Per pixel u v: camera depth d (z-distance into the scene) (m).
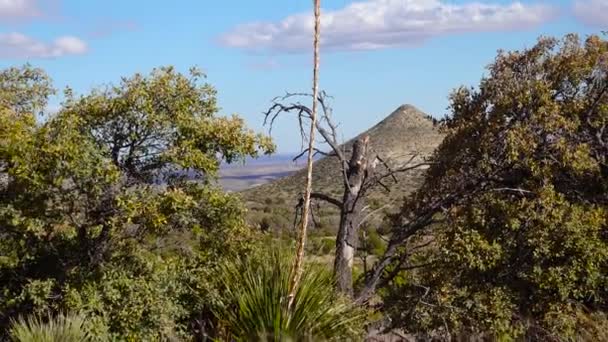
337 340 8.10
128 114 11.76
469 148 15.34
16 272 12.12
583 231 13.39
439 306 13.76
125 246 12.30
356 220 14.43
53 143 11.12
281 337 7.71
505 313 13.53
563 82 14.80
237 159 12.50
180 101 12.19
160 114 11.92
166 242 12.54
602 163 14.32
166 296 11.95
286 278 8.03
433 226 15.69
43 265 12.18
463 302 13.87
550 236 13.46
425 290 14.23
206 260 12.14
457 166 15.40
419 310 13.88
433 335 14.25
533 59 15.18
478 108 15.63
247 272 8.42
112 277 11.77
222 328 9.21
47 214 11.66
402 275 15.16
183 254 12.44
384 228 16.52
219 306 9.80
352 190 14.75
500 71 15.44
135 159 12.23
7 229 11.77
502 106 14.65
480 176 14.98
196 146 12.38
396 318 14.14
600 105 14.27
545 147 14.37
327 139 14.57
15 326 10.86
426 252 14.84
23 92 13.75
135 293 11.79
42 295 11.48
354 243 14.38
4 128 11.15
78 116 11.66
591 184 14.59
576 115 14.31
